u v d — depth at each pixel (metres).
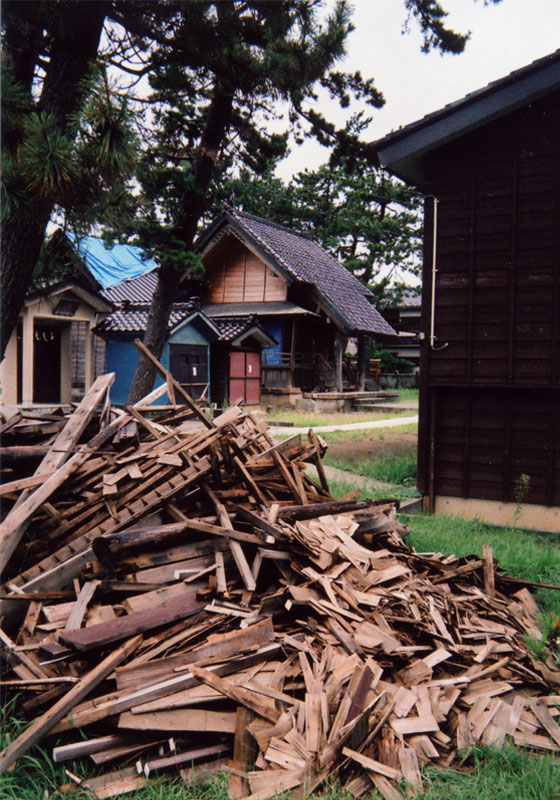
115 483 4.41
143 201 7.79
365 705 3.29
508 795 2.97
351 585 4.21
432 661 3.76
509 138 7.86
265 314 24.03
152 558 4.05
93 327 18.97
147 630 3.52
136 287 23.47
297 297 24.53
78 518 4.33
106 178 5.59
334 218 38.19
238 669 3.46
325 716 3.19
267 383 23.16
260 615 3.84
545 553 6.50
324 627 3.87
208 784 3.00
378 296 37.53
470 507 8.18
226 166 12.02
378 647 3.72
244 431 5.85
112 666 3.25
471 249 8.06
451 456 8.28
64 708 3.04
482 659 3.94
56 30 6.38
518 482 7.92
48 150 5.16
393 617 4.04
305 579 4.23
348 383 27.88
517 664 4.01
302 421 18.11
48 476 4.38
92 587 3.76
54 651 3.31
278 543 4.30
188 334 19.05
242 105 10.29
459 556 6.19
